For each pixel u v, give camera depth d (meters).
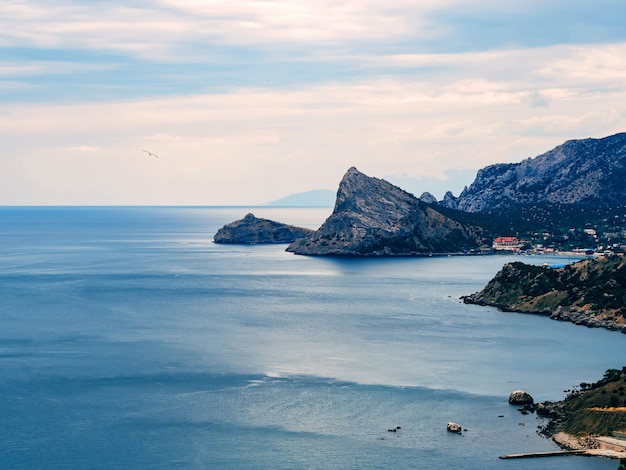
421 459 143.75
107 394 182.75
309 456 145.62
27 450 149.62
